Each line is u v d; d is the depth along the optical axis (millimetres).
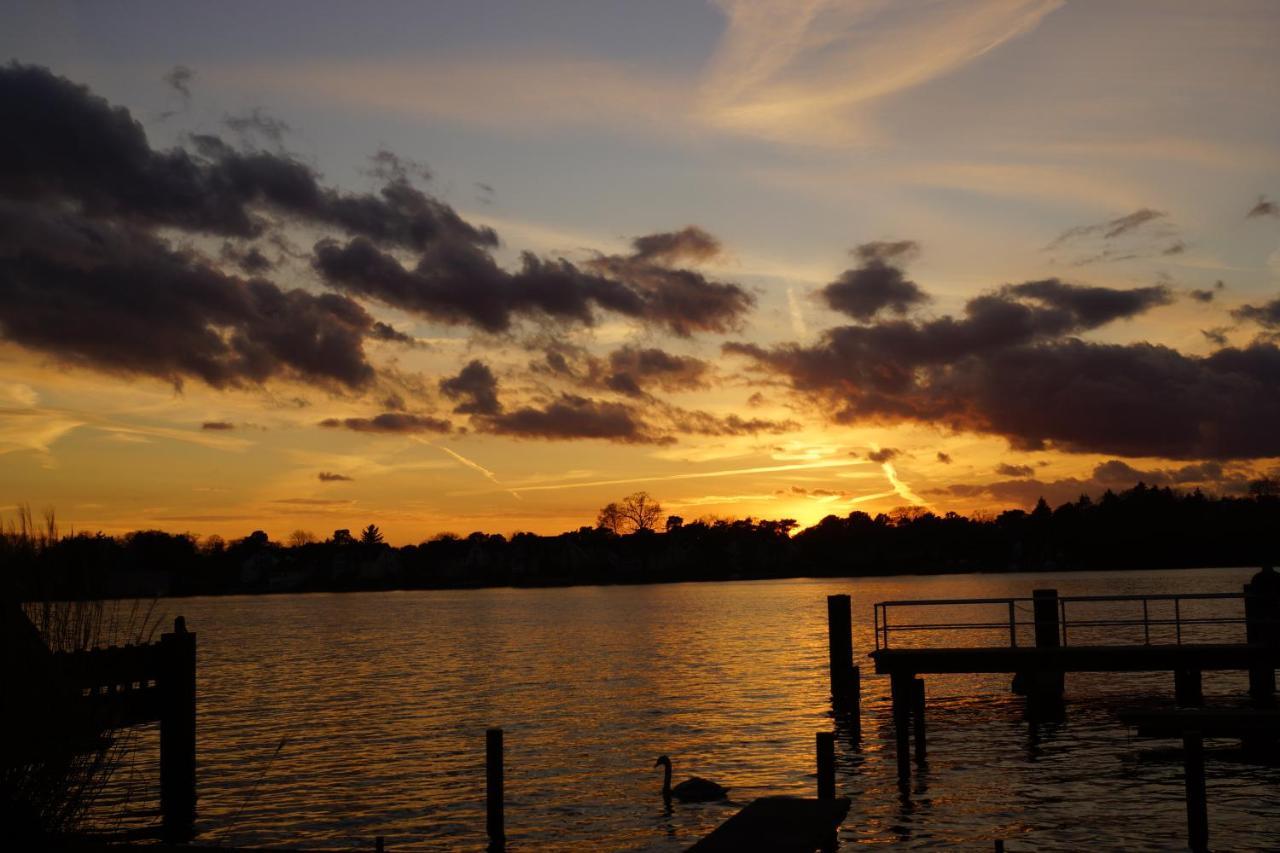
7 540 14617
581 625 105125
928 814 22188
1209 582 166875
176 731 23031
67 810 14516
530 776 27297
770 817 15469
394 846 21031
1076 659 29156
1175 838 20094
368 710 41250
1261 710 24359
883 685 43219
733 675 50812
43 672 14344
